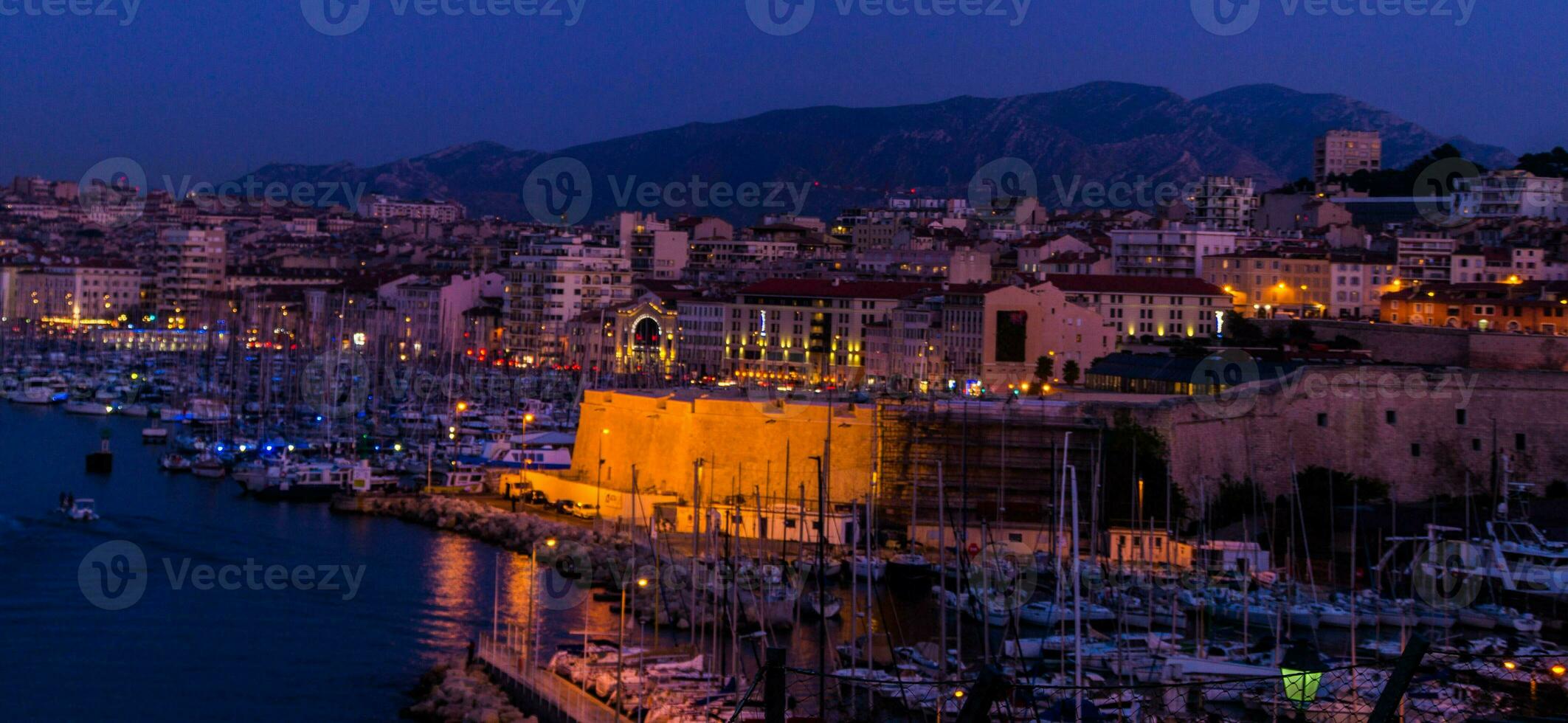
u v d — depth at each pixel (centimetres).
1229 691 15550
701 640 18812
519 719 16638
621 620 17875
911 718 15462
